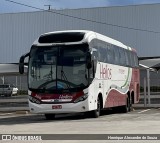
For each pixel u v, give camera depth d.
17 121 20.20
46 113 19.55
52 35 19.64
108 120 18.94
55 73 19.09
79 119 20.12
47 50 19.41
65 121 19.17
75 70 18.97
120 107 25.77
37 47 19.59
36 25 73.75
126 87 26.17
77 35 19.38
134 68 28.83
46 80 19.16
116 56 24.17
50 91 19.00
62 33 19.59
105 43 22.09
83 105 18.78
